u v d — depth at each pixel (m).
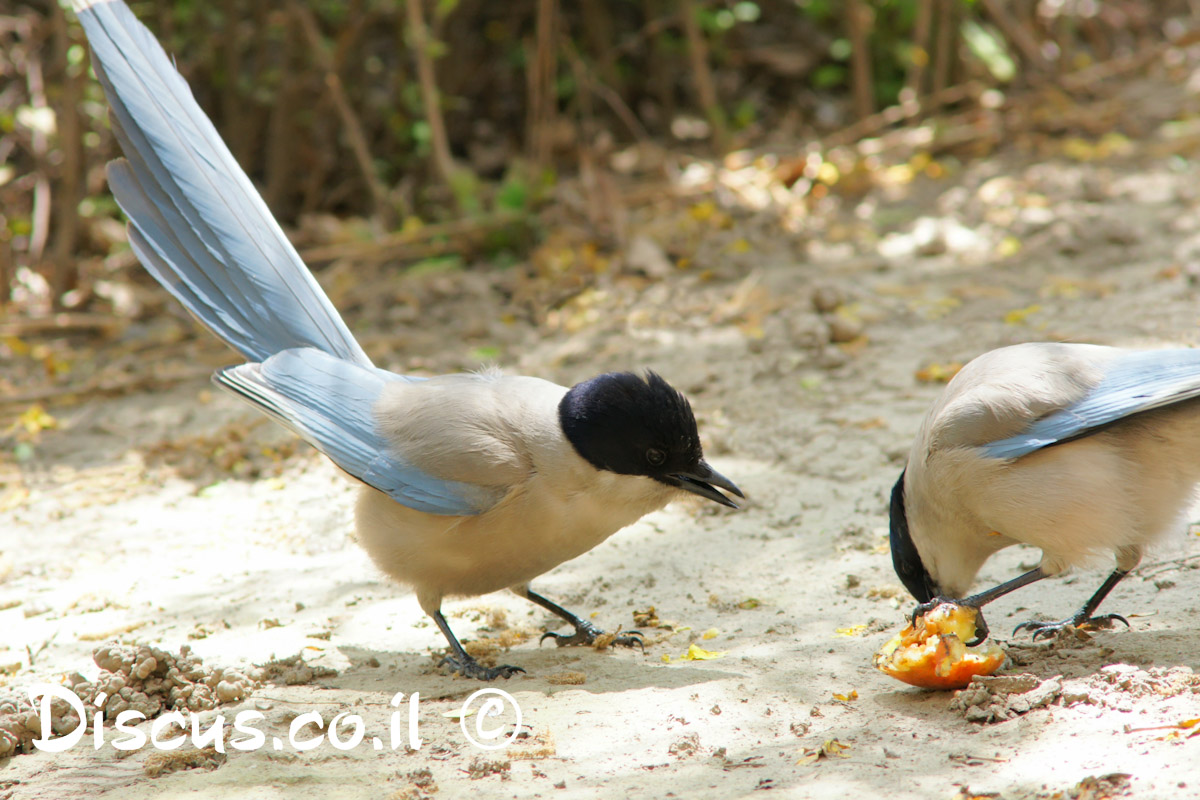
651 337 15.40
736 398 13.46
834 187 20.16
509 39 22.47
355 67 20.86
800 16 24.47
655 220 18.98
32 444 14.25
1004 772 6.25
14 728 7.66
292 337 9.37
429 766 6.98
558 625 9.52
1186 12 26.83
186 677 8.30
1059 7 23.72
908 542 8.58
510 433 8.38
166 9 19.98
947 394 8.36
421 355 15.75
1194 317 13.70
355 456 8.63
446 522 8.47
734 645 8.58
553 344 15.66
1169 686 6.90
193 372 16.08
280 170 20.50
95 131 19.03
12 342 17.14
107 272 18.81
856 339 14.61
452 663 8.66
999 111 22.58
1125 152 20.61
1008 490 7.82
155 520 12.03
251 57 21.62
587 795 6.45
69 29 17.39
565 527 8.42
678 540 10.67
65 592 10.45
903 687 7.60
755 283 16.66
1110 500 7.70
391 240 19.00
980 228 17.97
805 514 10.80
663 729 7.24
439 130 19.38
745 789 6.33
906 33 23.44
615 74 22.84
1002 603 9.09
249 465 13.23
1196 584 8.77
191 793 6.77
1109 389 7.77
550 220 19.14
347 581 10.43
